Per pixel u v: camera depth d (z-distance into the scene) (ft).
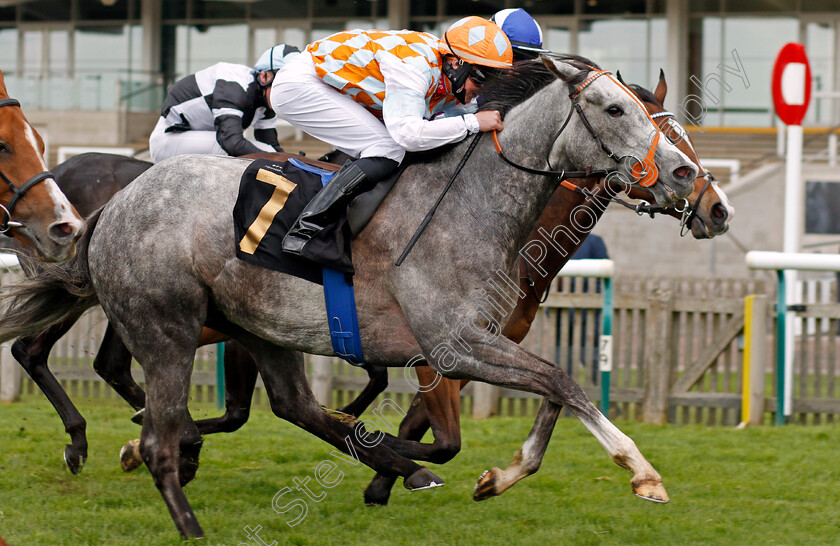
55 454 41.73
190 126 41.04
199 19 162.09
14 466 39.47
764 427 49.06
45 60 166.61
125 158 40.81
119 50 164.25
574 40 147.43
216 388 53.72
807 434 47.34
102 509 33.60
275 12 158.71
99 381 55.52
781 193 104.53
